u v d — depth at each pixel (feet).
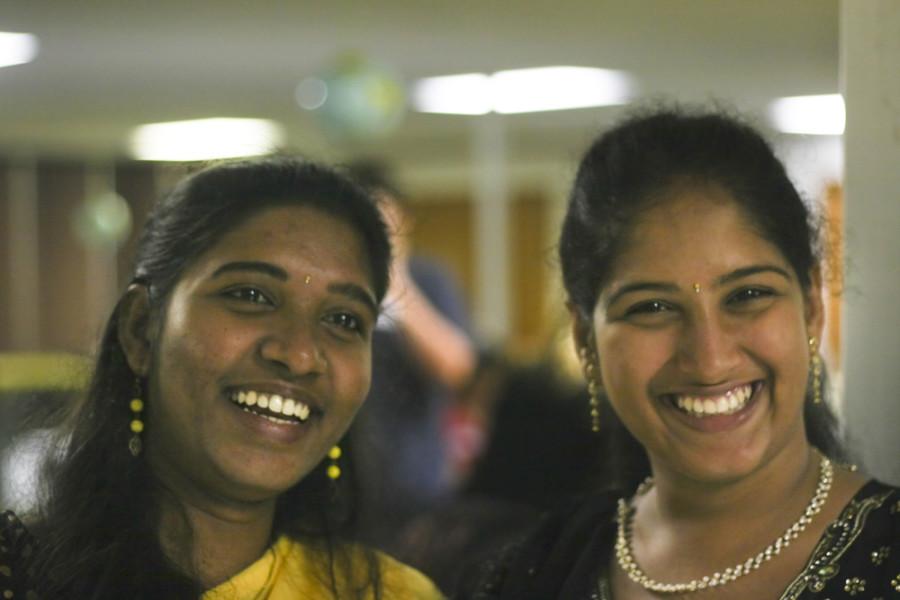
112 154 42.78
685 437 10.98
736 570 11.05
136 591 11.10
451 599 13.42
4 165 42.52
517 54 29.37
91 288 43.24
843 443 12.56
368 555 12.78
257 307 11.35
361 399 11.79
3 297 43.04
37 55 29.04
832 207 17.21
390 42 28.22
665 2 24.99
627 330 11.06
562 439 18.07
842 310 13.64
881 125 13.26
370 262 11.97
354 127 28.81
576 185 11.66
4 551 10.94
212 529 11.65
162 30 27.04
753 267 10.75
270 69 30.53
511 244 51.31
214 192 11.66
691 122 11.32
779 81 31.81
